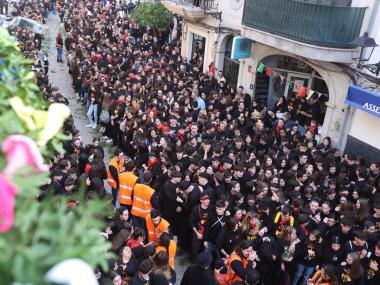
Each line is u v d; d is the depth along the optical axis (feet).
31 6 80.74
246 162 28.63
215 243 23.25
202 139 34.35
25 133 6.01
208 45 56.39
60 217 5.02
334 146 39.55
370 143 36.29
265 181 27.27
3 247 4.42
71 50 64.64
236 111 41.14
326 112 39.88
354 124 37.55
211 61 56.08
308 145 34.53
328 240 22.45
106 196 20.66
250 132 37.96
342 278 20.47
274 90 49.55
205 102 43.86
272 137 35.50
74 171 24.68
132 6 88.43
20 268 4.31
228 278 20.01
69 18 83.76
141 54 59.16
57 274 4.56
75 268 4.65
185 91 43.45
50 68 66.85
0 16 16.05
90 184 24.03
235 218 22.44
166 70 50.62
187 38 60.95
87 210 5.44
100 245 5.49
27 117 6.27
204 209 23.45
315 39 36.29
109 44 65.10
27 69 7.75
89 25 73.67
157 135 33.19
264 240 21.76
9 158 5.11
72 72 57.26
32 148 5.28
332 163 31.73
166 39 68.85
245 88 50.67
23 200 4.90
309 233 22.62
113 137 41.73
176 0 57.41
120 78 48.08
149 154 30.60
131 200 25.95
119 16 81.92
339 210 25.82
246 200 25.00
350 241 22.00
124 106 40.09
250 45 47.70
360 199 26.13
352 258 19.98
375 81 34.24
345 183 28.63
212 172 27.20
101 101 44.09
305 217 22.80
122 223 20.90
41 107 7.18
